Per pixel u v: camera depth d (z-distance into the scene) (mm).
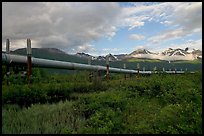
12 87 12289
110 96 12406
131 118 9727
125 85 19109
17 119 8039
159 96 14250
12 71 14391
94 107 10438
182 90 13484
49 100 13141
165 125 8039
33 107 10211
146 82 17750
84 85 19125
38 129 7262
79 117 9125
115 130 8195
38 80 17734
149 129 7875
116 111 10234
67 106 10852
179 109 9000
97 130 7672
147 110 11203
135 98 14141
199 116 7965
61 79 24656
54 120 8297
